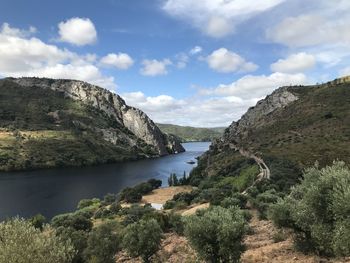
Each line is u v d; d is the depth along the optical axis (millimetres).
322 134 163250
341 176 21375
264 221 50062
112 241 41812
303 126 195375
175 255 38250
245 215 52562
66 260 19875
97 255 39969
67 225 77000
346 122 172500
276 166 116188
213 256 27875
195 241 27984
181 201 107812
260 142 196625
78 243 41344
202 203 101062
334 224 20344
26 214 122688
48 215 122062
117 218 96250
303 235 29547
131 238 38438
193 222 28625
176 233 53875
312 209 22297
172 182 180750
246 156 170250
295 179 100688
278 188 90125
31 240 18938
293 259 26781
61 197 155000
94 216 105062
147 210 92625
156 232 38781
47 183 194750
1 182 197500
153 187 166125
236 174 143250
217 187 119500
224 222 28000
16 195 157625
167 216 61781
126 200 135125
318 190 21969
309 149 138375
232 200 71875
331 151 129000
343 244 18594
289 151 143625
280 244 32000
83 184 193000
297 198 30328
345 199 18609
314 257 26328
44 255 18672
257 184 95875
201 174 181750
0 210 128250
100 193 166500
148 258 38688
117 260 42000
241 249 27828
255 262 28109
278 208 29797
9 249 17875
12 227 19547
